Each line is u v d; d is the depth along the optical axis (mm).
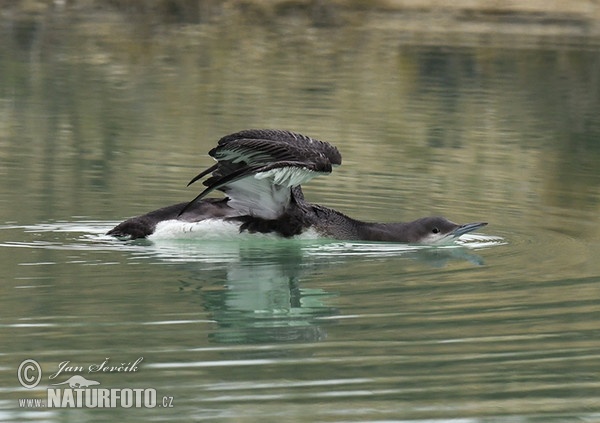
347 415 8375
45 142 19344
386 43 31344
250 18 35594
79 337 9836
